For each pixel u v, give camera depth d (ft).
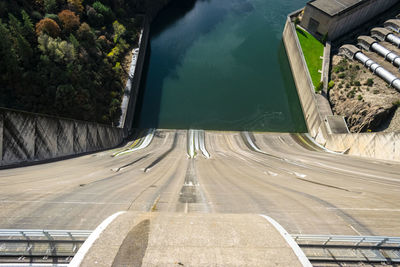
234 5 327.67
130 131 206.69
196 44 284.61
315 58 225.35
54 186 56.39
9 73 147.95
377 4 247.91
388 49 219.61
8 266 26.48
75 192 50.85
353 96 190.39
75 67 178.81
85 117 170.91
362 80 198.70
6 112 78.18
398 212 43.75
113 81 204.95
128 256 22.67
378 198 54.49
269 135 206.28
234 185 66.33
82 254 22.53
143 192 53.57
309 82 209.26
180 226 26.32
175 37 291.79
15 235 27.86
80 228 34.42
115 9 258.98
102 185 60.75
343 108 191.31
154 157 130.93
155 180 72.28
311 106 204.13
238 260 22.56
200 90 244.42
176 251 23.35
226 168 102.32
